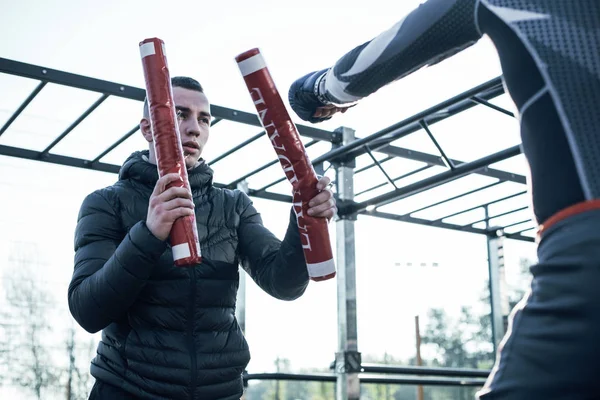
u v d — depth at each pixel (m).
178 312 1.99
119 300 1.81
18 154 6.70
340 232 6.96
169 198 1.67
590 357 0.74
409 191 6.54
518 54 0.89
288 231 1.94
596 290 0.75
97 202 2.11
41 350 23.22
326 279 1.65
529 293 0.85
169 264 1.99
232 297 2.13
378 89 1.10
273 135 1.57
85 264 1.98
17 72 5.46
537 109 0.87
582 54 0.86
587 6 0.89
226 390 2.04
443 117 6.17
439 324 31.92
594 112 0.84
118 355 1.98
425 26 0.98
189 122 2.12
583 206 0.81
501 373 0.81
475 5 0.95
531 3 0.91
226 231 2.17
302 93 1.27
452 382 7.81
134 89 5.91
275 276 2.03
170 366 1.94
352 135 7.06
